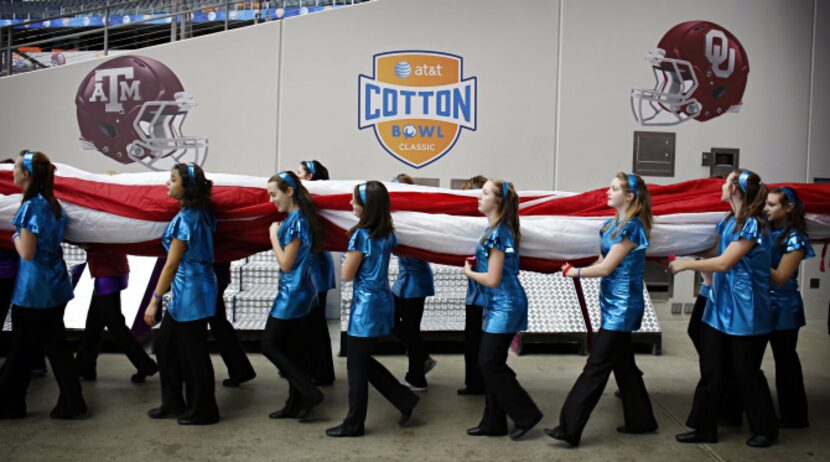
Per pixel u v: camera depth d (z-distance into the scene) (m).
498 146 7.42
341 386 5.05
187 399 4.25
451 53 7.32
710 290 4.04
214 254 4.37
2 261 4.45
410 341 4.92
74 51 12.16
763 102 7.80
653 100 7.59
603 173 7.55
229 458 3.62
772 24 7.75
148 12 12.49
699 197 4.37
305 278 4.12
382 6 7.24
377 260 3.93
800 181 7.91
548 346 6.43
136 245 4.31
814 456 3.79
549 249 4.19
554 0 7.38
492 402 4.03
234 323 6.03
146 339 6.17
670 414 4.51
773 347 4.30
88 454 3.64
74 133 7.23
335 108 7.27
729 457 3.77
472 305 4.84
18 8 13.97
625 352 4.13
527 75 7.41
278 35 7.19
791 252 3.97
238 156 7.25
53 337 4.14
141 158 7.23
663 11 7.54
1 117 7.22
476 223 4.21
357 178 7.34
